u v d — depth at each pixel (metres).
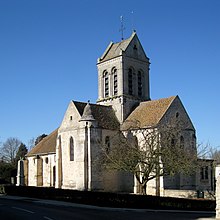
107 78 69.44
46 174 72.81
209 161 61.75
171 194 53.84
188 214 33.72
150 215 31.59
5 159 140.38
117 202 39.59
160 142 46.31
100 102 69.25
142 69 70.31
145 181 45.88
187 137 60.28
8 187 57.81
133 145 51.94
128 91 67.00
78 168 58.44
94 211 34.38
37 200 46.44
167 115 58.84
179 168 45.59
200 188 61.16
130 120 57.94
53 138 75.69
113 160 47.97
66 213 31.55
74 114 61.84
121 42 70.50
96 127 59.16
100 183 57.84
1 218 27.55
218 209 28.78
